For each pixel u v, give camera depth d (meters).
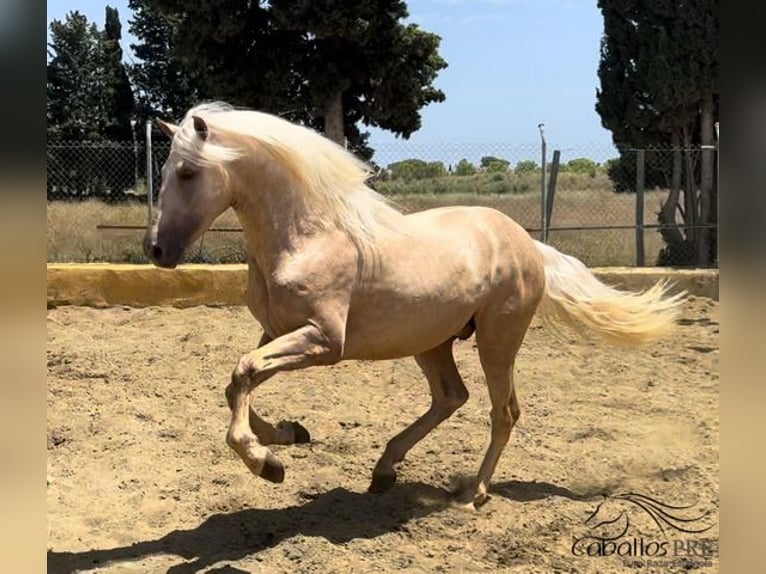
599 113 14.02
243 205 3.89
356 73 16.09
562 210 15.05
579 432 5.75
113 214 14.10
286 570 3.69
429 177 13.87
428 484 4.81
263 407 6.27
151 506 4.46
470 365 7.67
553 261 4.87
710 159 12.65
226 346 8.14
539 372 7.49
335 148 4.07
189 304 9.90
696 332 9.03
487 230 4.56
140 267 10.01
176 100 31.83
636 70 13.20
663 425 5.97
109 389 6.67
